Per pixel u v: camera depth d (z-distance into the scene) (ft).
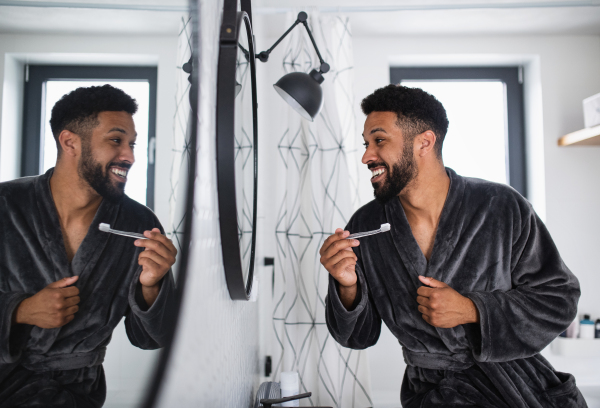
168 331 0.97
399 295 3.47
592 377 6.73
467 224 3.41
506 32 6.97
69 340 0.62
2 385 0.52
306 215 5.34
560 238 6.89
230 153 1.66
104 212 0.69
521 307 3.10
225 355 2.07
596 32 6.99
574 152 6.98
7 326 0.52
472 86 7.53
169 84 0.92
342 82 5.59
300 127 5.25
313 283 5.16
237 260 1.89
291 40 5.35
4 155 0.52
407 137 3.55
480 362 3.12
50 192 0.58
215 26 1.69
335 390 4.70
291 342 4.93
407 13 6.29
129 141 0.75
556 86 7.06
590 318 6.77
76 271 0.64
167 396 1.04
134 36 0.76
